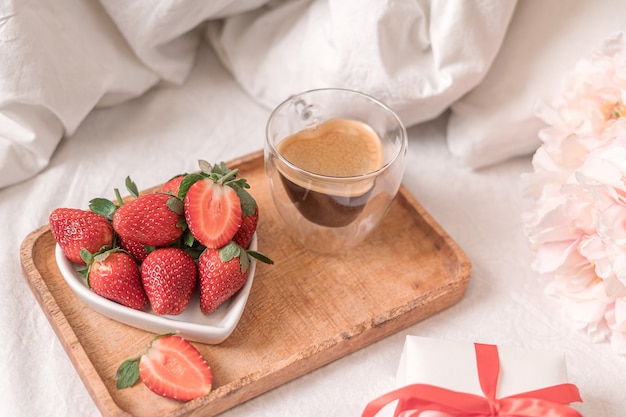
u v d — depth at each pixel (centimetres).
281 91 72
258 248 64
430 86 67
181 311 57
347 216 62
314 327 60
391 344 61
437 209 69
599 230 56
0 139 65
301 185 60
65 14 66
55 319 57
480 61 67
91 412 57
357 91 66
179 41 74
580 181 58
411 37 67
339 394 59
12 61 64
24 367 58
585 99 63
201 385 55
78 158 69
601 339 62
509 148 70
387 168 60
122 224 56
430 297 61
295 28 71
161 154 70
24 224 65
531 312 63
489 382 54
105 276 56
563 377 56
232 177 61
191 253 59
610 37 61
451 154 72
